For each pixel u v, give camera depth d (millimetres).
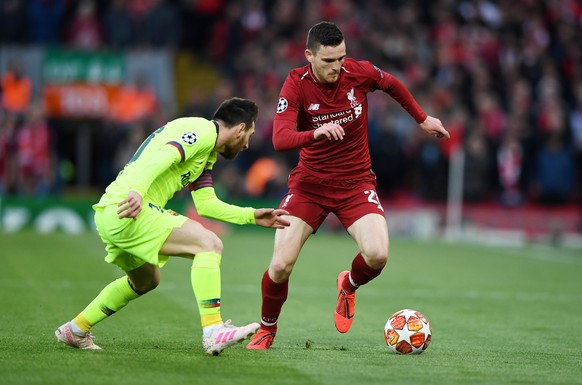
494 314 32500
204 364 19922
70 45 75875
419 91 76250
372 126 70562
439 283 42562
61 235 62406
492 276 46281
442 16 83188
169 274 42875
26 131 66500
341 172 24172
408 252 59594
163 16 75750
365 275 24016
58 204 67062
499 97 79562
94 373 18609
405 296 37406
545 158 72125
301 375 19031
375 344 24875
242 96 73625
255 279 41781
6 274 40156
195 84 82062
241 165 70875
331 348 23656
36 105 67500
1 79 70125
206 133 20828
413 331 22531
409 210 72750
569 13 88562
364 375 19250
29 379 17906
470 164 70938
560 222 72625
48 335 24359
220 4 83562
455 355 22781
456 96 77000
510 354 23297
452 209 71750
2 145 66062
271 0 82688
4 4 73500
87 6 76250
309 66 23922
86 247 54188
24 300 32188
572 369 20938
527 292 39844
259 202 69250
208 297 20625
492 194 73688
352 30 78312
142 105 71000
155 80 72750
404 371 19906
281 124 23125
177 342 23797
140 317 28938
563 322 30656
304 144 22219
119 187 20688
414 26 81312
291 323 28969
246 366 19891
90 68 71375
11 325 26219
